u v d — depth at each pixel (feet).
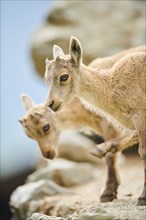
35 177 58.34
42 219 34.17
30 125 45.21
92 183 57.57
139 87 35.22
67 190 53.52
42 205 49.03
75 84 36.81
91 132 51.37
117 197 44.70
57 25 76.23
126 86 35.58
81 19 75.56
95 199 46.68
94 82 36.99
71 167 58.75
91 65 42.88
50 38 72.84
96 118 44.75
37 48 72.79
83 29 74.02
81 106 45.60
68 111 46.16
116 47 71.87
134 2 77.51
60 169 58.08
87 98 37.42
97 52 71.05
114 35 73.10
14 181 102.78
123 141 40.14
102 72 37.58
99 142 64.80
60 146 63.72
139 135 34.45
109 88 36.52
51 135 45.88
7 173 103.14
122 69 36.24
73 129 47.24
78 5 77.41
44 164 66.23
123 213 31.63
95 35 73.10
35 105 47.55
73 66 36.81
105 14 76.13
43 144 45.68
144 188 34.42
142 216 30.89
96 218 30.68
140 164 63.26
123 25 74.38
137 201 35.19
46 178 57.88
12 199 53.47
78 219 30.99
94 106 37.50
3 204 98.48
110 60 42.57
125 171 59.72
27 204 51.08
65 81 36.35
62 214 45.83
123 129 40.75
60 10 76.74
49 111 45.83
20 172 103.55
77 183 58.03
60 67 36.40
